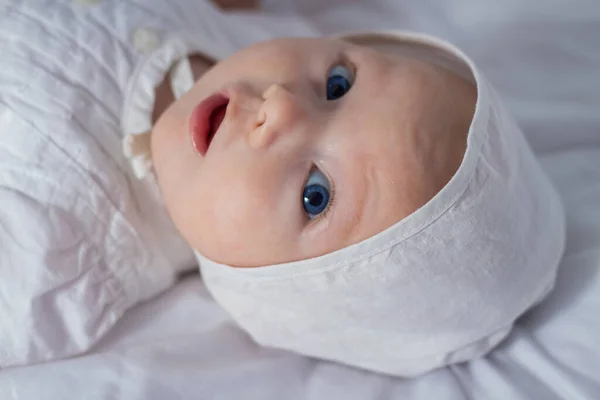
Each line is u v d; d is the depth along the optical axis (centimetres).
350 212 69
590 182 110
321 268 70
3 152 80
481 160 70
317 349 85
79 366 80
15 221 78
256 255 72
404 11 136
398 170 69
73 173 81
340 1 142
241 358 90
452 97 75
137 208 86
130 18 91
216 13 111
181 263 94
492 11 129
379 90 74
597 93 125
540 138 119
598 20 127
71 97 83
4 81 82
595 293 87
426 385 87
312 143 71
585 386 81
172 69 92
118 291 86
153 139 81
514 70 128
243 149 72
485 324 81
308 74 79
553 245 83
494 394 84
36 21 87
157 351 85
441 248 69
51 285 79
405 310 75
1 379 78
